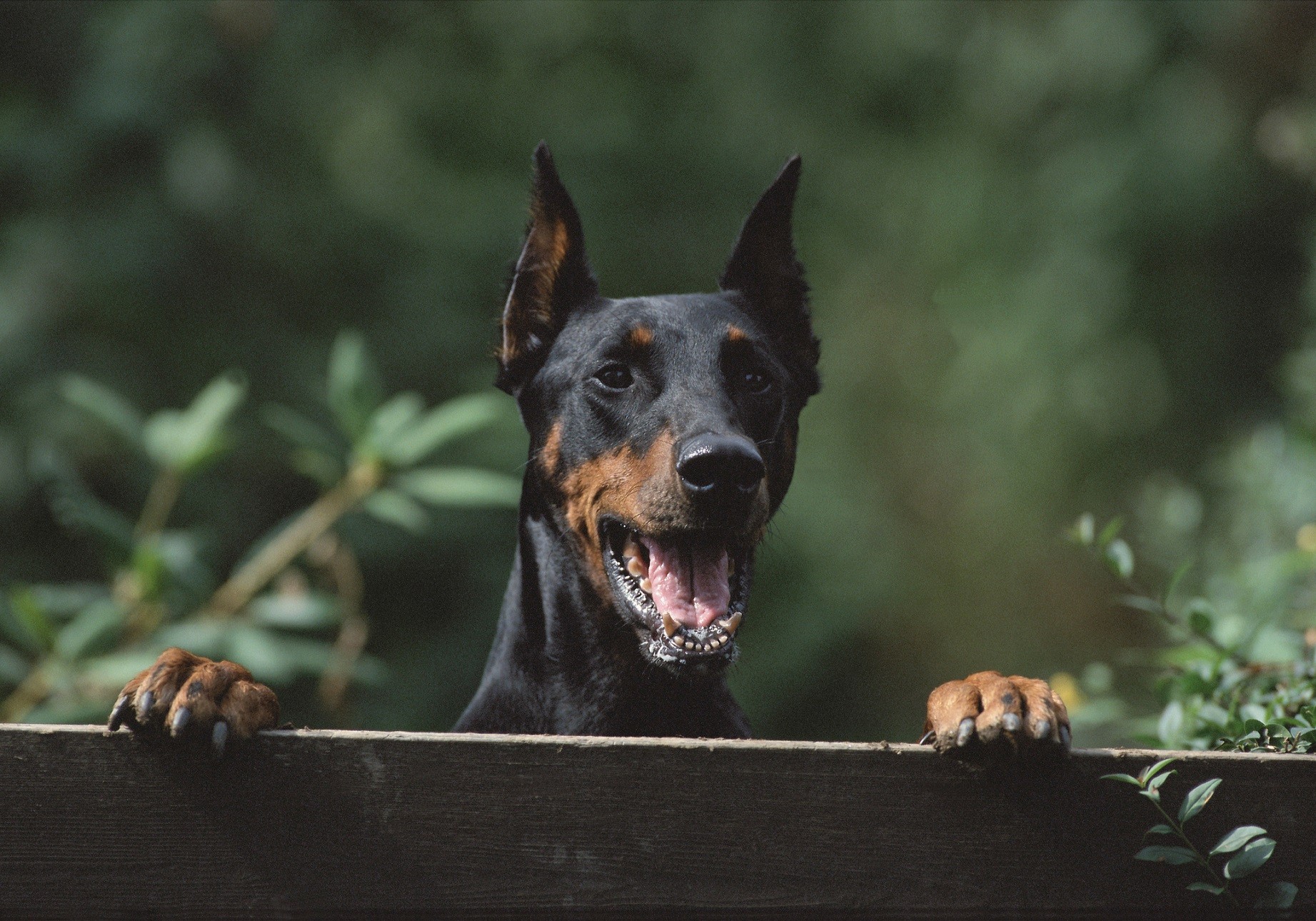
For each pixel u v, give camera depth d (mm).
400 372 13984
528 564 4895
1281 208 14648
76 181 12344
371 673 6336
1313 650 4133
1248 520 6398
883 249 20297
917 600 17750
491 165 17312
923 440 19172
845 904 3182
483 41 18031
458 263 15062
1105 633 17484
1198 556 6633
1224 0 14648
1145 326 15281
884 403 19719
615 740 3191
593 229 17531
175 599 6113
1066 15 16062
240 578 6293
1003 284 16578
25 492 11438
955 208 17281
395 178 16500
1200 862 3129
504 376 5105
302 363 13172
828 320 20297
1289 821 3238
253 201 13031
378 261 14383
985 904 3203
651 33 19781
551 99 18844
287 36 13633
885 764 3229
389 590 13148
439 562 13070
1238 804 3242
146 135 12367
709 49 20000
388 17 16188
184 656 3336
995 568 17734
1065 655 17391
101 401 5934
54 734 3168
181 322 12789
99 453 11711
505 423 13758
